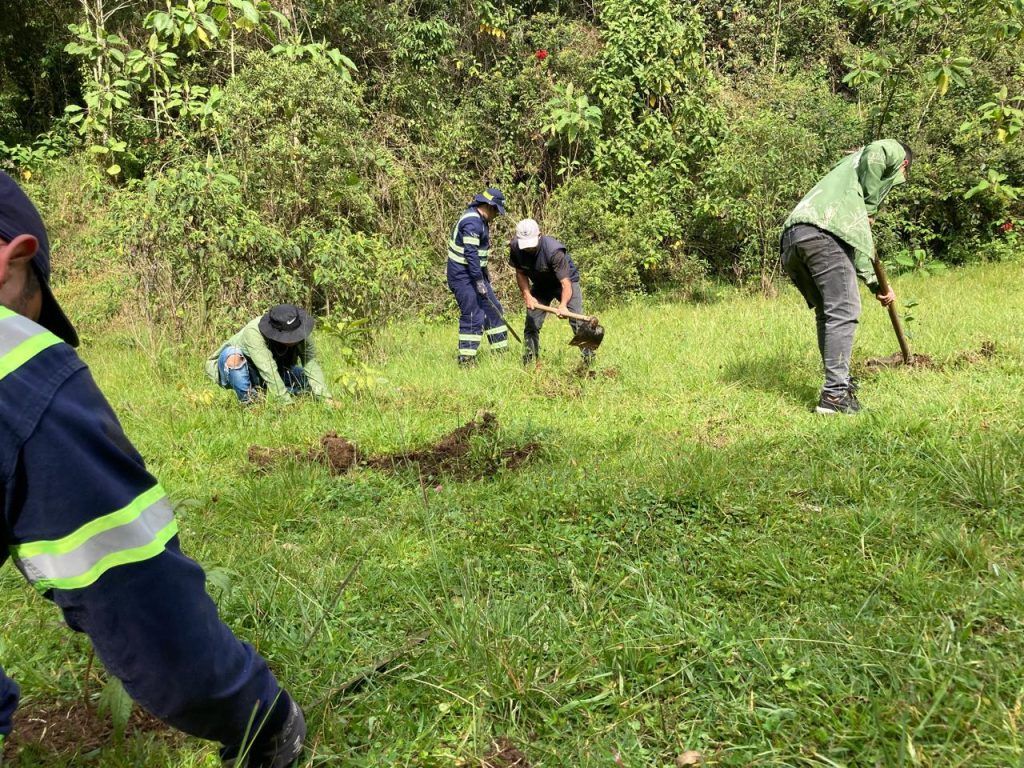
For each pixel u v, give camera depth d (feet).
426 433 19.10
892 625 9.23
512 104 48.67
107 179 43.93
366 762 7.61
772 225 44.37
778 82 49.55
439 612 10.24
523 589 10.96
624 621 9.84
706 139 47.42
